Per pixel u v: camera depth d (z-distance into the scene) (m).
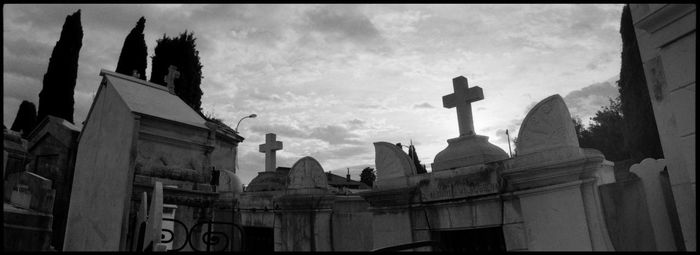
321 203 6.89
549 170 4.21
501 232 4.87
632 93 11.62
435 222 5.31
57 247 7.52
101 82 6.13
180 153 5.80
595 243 3.91
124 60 27.30
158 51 29.09
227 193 8.77
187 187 5.74
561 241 4.10
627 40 12.06
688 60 3.27
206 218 5.81
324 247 6.68
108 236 4.74
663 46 3.48
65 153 8.38
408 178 5.69
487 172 4.92
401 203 5.62
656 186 4.01
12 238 4.07
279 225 7.23
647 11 3.55
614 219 3.98
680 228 3.94
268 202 7.91
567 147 4.23
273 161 12.51
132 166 4.95
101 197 5.13
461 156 5.67
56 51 21.97
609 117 23.42
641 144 11.00
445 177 5.30
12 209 4.80
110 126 5.52
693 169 3.20
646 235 3.81
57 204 7.94
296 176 7.20
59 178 8.19
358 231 6.88
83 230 5.23
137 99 5.78
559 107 4.41
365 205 7.05
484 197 4.88
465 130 6.05
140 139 5.34
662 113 4.06
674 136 3.90
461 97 6.19
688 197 3.69
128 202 4.80
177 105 6.62
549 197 4.26
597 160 4.05
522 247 4.47
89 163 5.67
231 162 13.08
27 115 23.97
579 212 4.02
